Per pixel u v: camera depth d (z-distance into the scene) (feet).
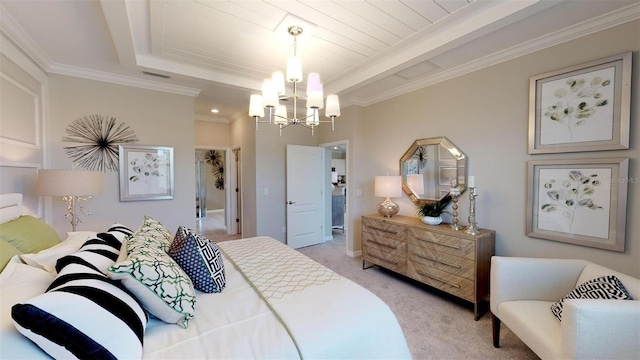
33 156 8.17
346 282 5.36
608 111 6.49
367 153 13.76
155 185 11.07
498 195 8.67
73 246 5.21
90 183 7.88
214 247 5.79
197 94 11.94
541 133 7.64
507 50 8.14
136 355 3.04
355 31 7.43
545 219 7.61
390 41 8.00
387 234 10.75
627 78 6.21
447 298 9.16
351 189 13.83
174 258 4.96
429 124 10.77
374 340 4.00
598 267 5.66
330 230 17.76
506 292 6.20
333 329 3.80
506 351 6.35
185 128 11.76
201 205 27.20
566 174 7.22
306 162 15.98
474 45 7.88
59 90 9.33
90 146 9.86
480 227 9.18
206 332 3.70
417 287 10.07
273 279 5.49
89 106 9.82
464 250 8.17
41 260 4.44
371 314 4.23
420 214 10.69
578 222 7.02
